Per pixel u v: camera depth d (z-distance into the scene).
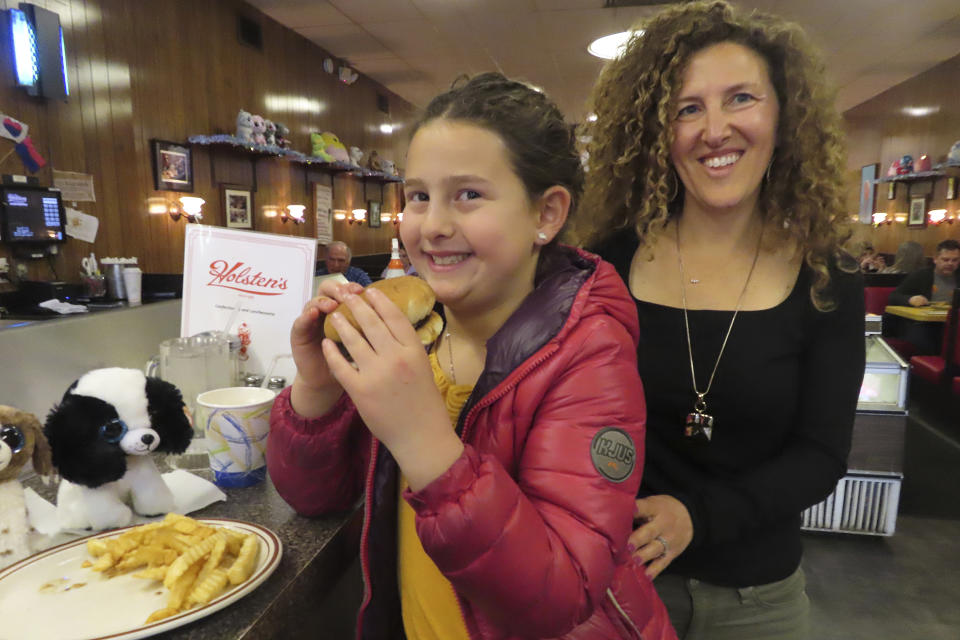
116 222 4.59
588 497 0.56
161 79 4.94
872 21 5.84
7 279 3.83
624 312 0.67
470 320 0.72
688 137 0.96
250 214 6.18
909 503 3.11
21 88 3.83
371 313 0.54
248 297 1.27
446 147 0.59
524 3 5.41
